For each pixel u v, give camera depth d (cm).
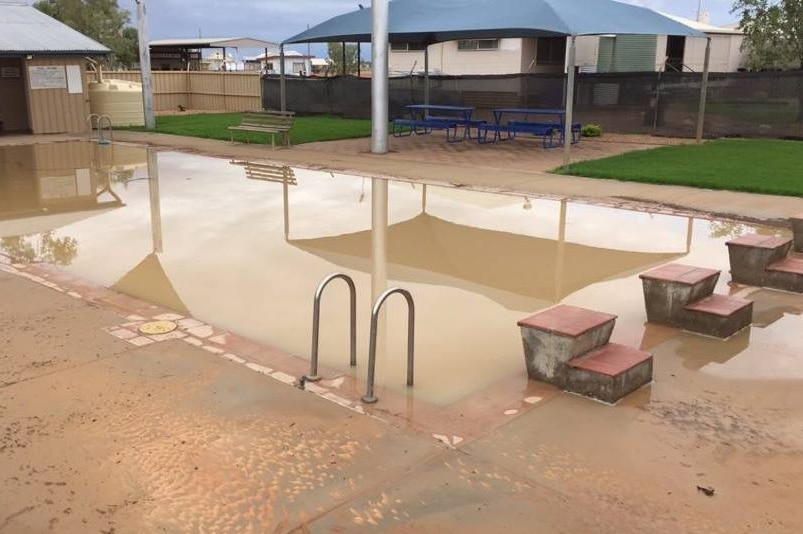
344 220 970
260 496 337
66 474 353
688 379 478
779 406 438
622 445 390
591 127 2025
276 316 596
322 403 434
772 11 2464
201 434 393
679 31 1650
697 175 1265
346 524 317
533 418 420
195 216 992
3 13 2162
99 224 943
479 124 1897
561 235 895
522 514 326
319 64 7038
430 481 352
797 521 322
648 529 316
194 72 3231
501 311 619
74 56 2141
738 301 579
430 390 457
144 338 536
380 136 1638
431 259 783
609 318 482
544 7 1463
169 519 319
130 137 2011
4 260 762
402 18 1698
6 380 459
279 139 1908
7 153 1697
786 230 908
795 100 1861
